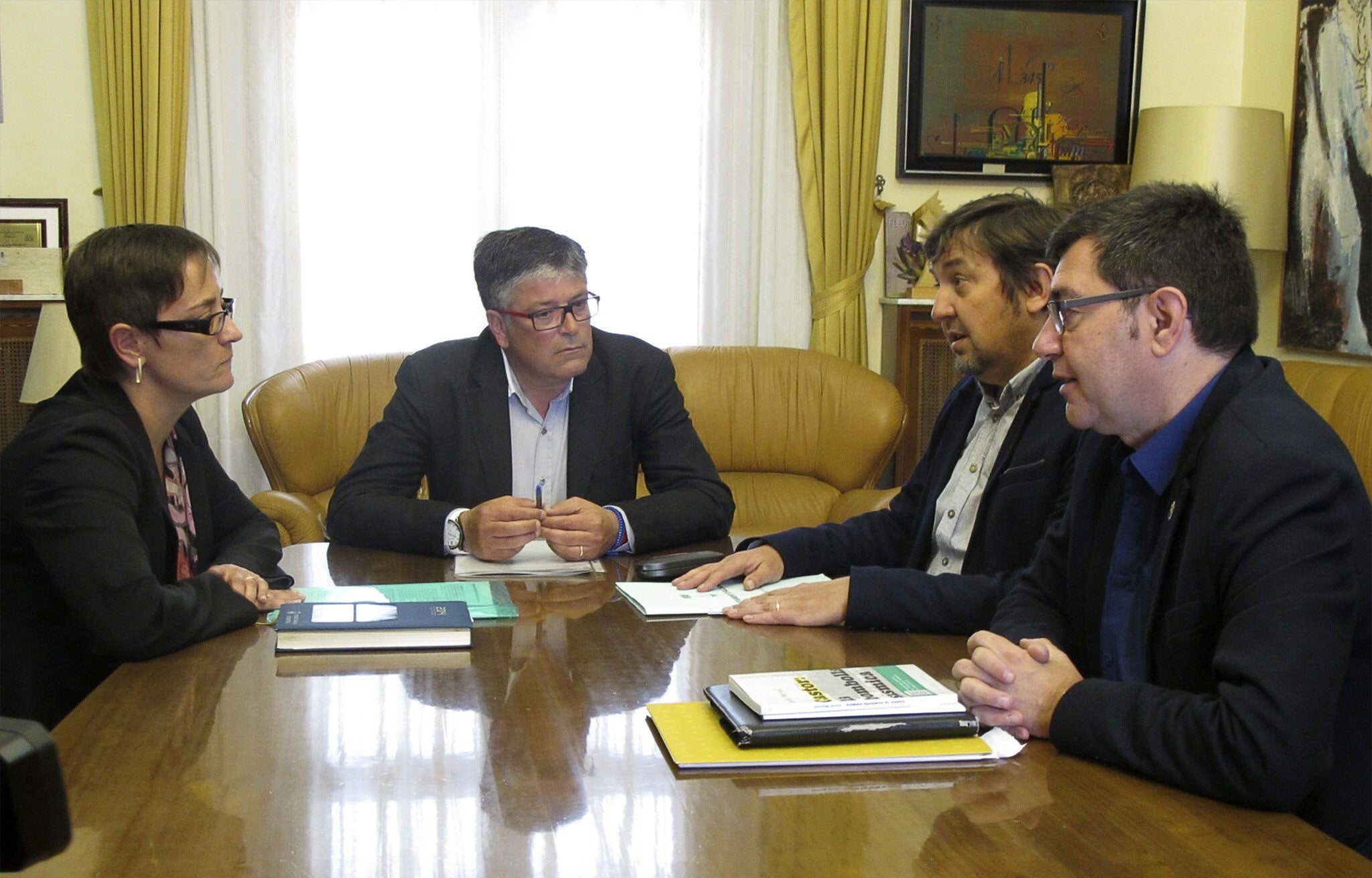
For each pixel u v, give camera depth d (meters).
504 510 2.25
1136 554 1.54
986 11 4.93
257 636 1.75
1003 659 1.38
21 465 1.76
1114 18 4.99
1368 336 4.09
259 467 4.66
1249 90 5.02
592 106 4.77
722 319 4.89
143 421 2.03
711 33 4.75
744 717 1.31
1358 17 4.12
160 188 4.44
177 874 1.00
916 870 1.02
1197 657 1.39
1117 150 5.05
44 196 4.54
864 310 4.99
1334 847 1.08
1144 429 1.50
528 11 4.67
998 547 2.09
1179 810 1.16
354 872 1.01
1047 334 1.50
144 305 1.93
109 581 1.64
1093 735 1.27
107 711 1.42
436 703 1.45
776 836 1.09
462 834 1.08
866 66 4.78
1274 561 1.27
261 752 1.28
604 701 1.46
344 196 4.67
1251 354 1.47
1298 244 4.50
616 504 2.48
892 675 1.42
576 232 4.82
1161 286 1.41
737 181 4.83
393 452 2.66
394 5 4.61
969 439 2.37
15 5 4.46
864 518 2.40
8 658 1.79
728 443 4.36
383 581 2.14
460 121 4.70
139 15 4.36
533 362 2.62
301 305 4.66
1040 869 1.03
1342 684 1.33
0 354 4.21
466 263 4.76
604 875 1.01
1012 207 2.14
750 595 2.00
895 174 5.01
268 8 4.50
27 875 1.00
